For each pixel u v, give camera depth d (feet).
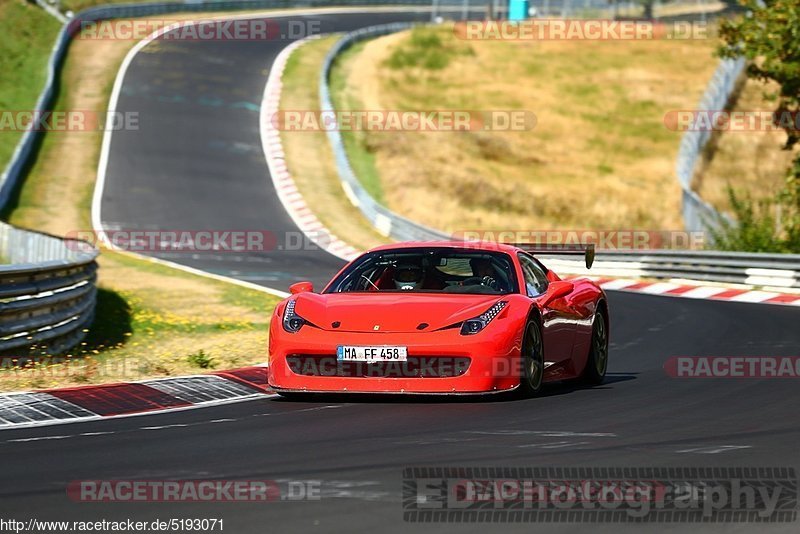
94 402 99.25
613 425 86.28
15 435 83.82
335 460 71.20
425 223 441.68
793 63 302.04
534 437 80.07
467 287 107.04
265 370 121.19
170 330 181.88
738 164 544.62
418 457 72.02
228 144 504.43
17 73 552.82
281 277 281.13
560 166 561.43
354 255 347.36
